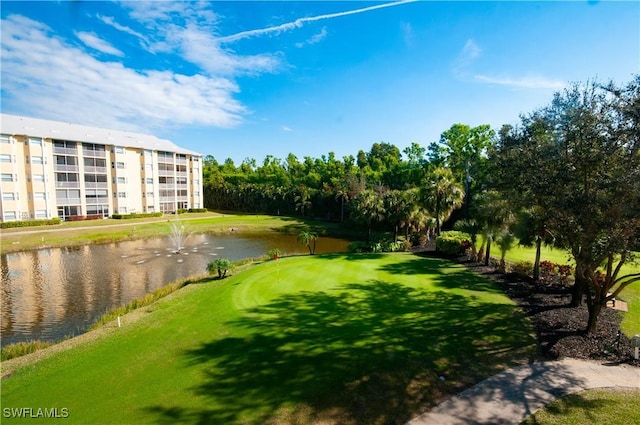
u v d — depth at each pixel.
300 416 7.70
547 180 11.01
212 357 10.61
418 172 55.47
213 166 96.62
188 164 66.81
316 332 12.15
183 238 43.28
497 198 19.81
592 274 11.45
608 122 10.26
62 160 47.28
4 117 45.97
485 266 22.59
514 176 12.37
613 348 10.83
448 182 32.09
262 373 9.55
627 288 17.12
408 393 8.51
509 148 12.88
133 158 56.28
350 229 52.16
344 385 8.84
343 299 15.87
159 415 7.93
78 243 36.91
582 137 10.65
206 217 60.19
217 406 8.16
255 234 48.16
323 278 19.62
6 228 39.94
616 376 9.27
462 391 8.58
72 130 51.84
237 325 13.00
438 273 20.75
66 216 47.94
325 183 67.81
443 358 10.21
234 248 37.34
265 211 71.62
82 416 8.05
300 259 25.48
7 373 10.35
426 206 32.88
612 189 9.54
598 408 7.81
